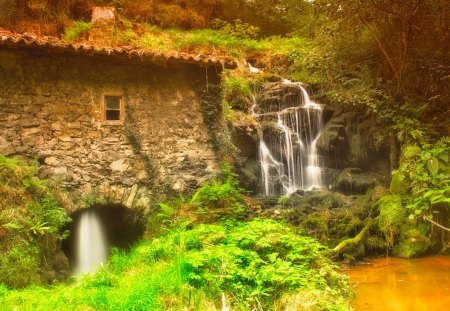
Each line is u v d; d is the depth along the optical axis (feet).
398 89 32.65
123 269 21.56
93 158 26.32
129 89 27.71
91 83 26.81
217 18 50.14
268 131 34.22
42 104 25.53
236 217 26.35
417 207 26.48
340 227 27.20
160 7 47.03
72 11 43.06
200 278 16.75
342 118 36.50
